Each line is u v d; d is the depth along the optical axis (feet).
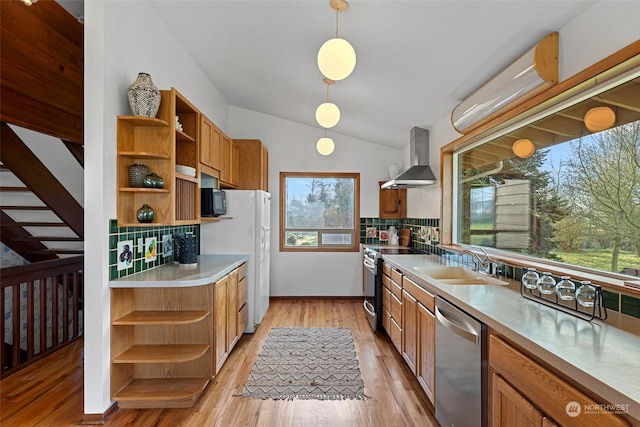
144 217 7.53
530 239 7.34
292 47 9.40
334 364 9.48
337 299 17.10
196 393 7.32
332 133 17.28
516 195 7.87
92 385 6.70
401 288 9.43
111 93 7.00
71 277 13.15
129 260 7.86
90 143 6.70
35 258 14.46
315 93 12.27
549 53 5.72
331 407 7.31
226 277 9.18
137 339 8.07
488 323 4.67
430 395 7.04
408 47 7.69
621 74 4.79
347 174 17.34
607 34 4.76
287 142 17.16
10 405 7.23
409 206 16.05
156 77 8.97
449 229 11.24
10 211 13.32
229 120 16.81
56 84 9.22
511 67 6.46
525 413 3.84
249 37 9.43
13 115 8.18
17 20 8.16
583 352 3.44
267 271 14.38
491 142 9.01
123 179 7.40
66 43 9.37
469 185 10.49
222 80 13.38
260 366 9.34
